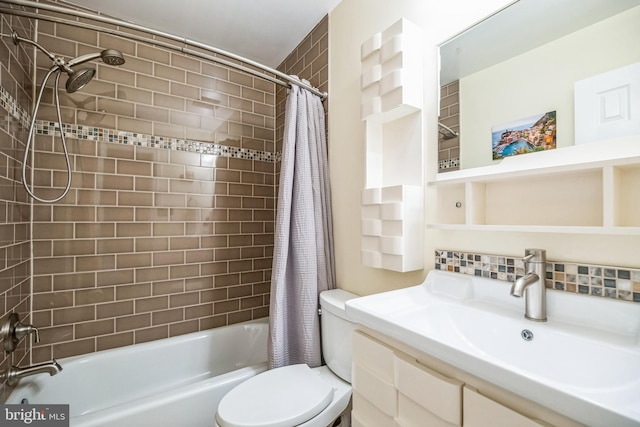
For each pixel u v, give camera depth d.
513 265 0.84
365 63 1.21
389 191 1.10
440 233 1.05
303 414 0.95
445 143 1.04
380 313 0.78
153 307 1.73
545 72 0.80
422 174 1.10
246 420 0.92
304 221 1.44
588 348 0.62
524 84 0.84
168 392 1.16
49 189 1.48
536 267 0.75
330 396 1.07
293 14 1.66
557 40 0.78
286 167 1.46
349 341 1.19
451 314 0.88
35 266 1.45
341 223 1.53
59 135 1.50
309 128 1.55
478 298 0.92
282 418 0.93
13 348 1.17
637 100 0.64
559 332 0.67
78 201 1.54
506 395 0.52
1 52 1.09
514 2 0.86
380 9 1.32
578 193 0.73
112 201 1.63
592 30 0.72
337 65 1.58
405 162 1.17
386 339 0.77
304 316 1.39
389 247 1.08
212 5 1.58
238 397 1.04
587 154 0.71
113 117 1.64
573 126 0.74
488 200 0.93
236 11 1.63
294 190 1.49
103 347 1.59
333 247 1.58
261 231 2.13
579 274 0.73
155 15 1.65
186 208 1.84
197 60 1.91
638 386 0.52
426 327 0.85
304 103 1.52
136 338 1.68
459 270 0.99
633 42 0.65
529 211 0.83
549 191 0.79
